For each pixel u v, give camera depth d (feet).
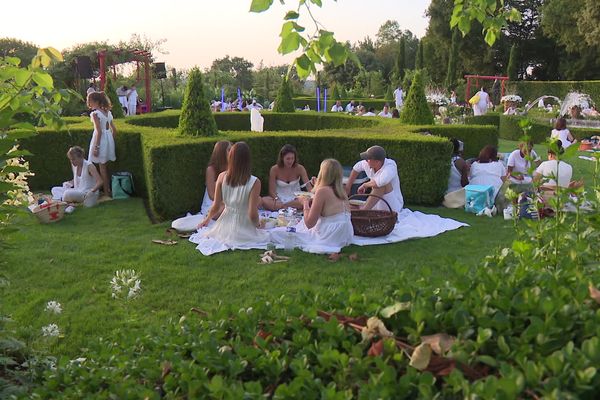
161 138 27.50
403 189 28.68
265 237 20.76
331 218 20.38
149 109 92.27
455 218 25.38
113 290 15.93
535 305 5.52
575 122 67.31
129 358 6.57
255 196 20.45
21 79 8.61
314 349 5.84
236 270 18.10
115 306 15.30
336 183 20.29
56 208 24.58
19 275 17.49
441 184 27.99
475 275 6.58
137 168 30.27
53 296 15.93
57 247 20.45
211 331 6.47
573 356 4.59
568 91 119.03
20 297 15.83
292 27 8.37
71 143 32.01
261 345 5.93
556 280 6.09
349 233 20.61
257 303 6.95
